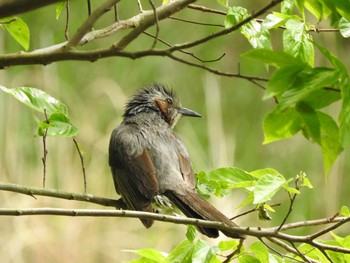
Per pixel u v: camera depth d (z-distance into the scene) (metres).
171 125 10.09
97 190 14.57
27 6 4.30
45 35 17.06
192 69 17.69
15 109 14.90
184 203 7.91
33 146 14.70
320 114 4.71
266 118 4.76
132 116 9.62
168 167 8.59
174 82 17.44
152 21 5.04
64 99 16.11
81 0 17.28
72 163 14.77
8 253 13.55
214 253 6.36
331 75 4.37
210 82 17.31
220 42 18.22
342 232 14.81
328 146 4.72
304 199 15.41
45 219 13.98
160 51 4.96
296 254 6.66
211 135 15.92
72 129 6.39
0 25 6.57
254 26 6.35
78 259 13.84
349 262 6.68
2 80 15.36
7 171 14.34
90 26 5.13
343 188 15.97
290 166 16.44
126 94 16.73
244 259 6.56
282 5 6.62
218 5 18.16
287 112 4.73
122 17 17.22
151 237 14.20
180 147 9.05
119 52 4.98
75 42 5.11
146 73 17.22
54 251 13.79
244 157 16.70
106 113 16.11
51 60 5.09
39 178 14.40
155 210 8.38
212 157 15.56
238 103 17.73
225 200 14.21
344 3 5.13
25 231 13.81
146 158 8.61
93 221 14.20
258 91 17.88
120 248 14.09
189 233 6.65
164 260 6.66
